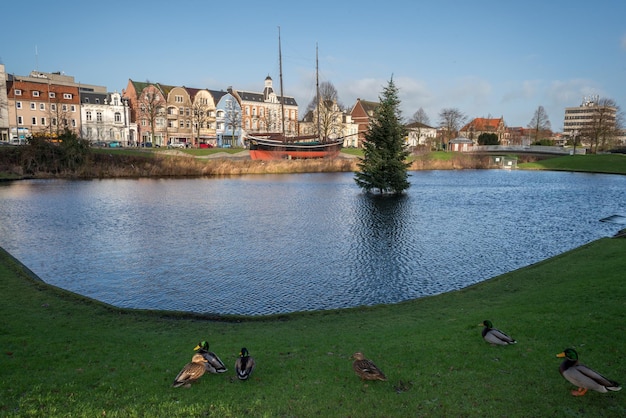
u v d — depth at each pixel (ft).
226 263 72.08
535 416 22.97
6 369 29.30
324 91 390.83
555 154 366.02
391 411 24.04
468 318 39.75
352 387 26.86
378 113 170.19
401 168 167.22
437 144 466.29
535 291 47.42
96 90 410.93
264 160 279.49
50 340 35.73
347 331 39.63
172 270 68.44
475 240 88.58
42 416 23.66
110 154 241.76
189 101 369.50
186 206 131.95
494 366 28.66
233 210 125.39
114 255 76.84
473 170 314.55
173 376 28.94
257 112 400.06
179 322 44.60
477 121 570.87
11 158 216.95
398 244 84.94
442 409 24.00
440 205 138.72
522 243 86.02
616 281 45.34
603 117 368.89
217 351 33.99
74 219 109.70
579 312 37.19
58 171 221.87
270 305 54.29
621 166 290.35
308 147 306.14
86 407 24.61
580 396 24.53
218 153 300.40
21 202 136.26
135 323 43.86
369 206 135.64
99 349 34.22
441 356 30.81
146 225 102.73
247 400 25.40
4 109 293.23
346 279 64.08
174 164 241.35
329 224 105.50
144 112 349.82
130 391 26.66
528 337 33.06
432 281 63.21
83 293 58.59
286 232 95.81
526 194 168.55
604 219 113.60
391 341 35.12
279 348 34.71
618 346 29.63
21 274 59.06
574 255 63.77
